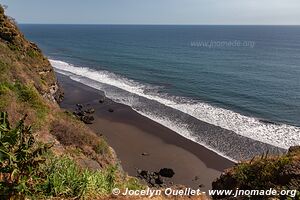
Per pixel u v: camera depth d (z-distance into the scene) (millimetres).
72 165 8969
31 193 6582
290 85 61062
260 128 35594
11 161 6062
